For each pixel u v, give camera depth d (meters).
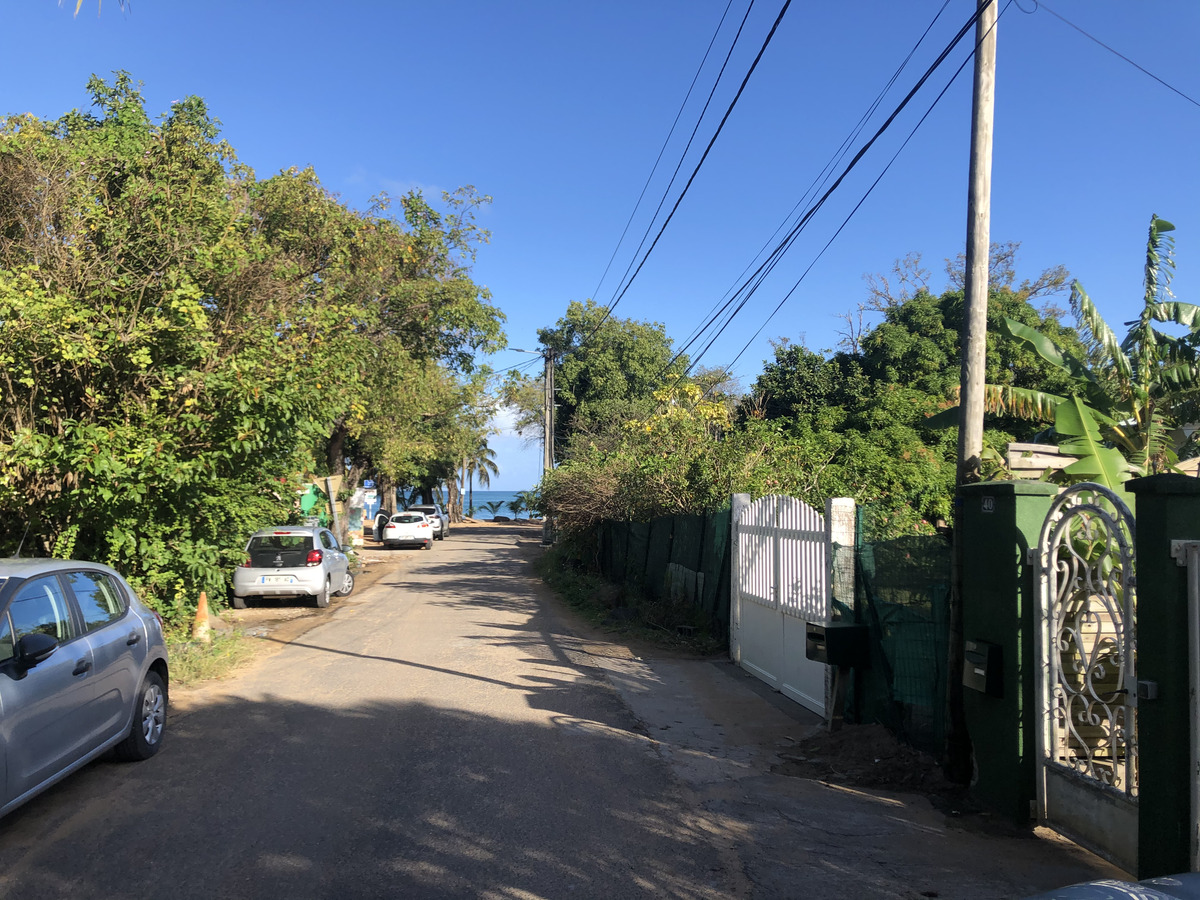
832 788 6.06
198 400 10.03
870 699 7.36
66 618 5.68
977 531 5.71
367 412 23.62
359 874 4.49
